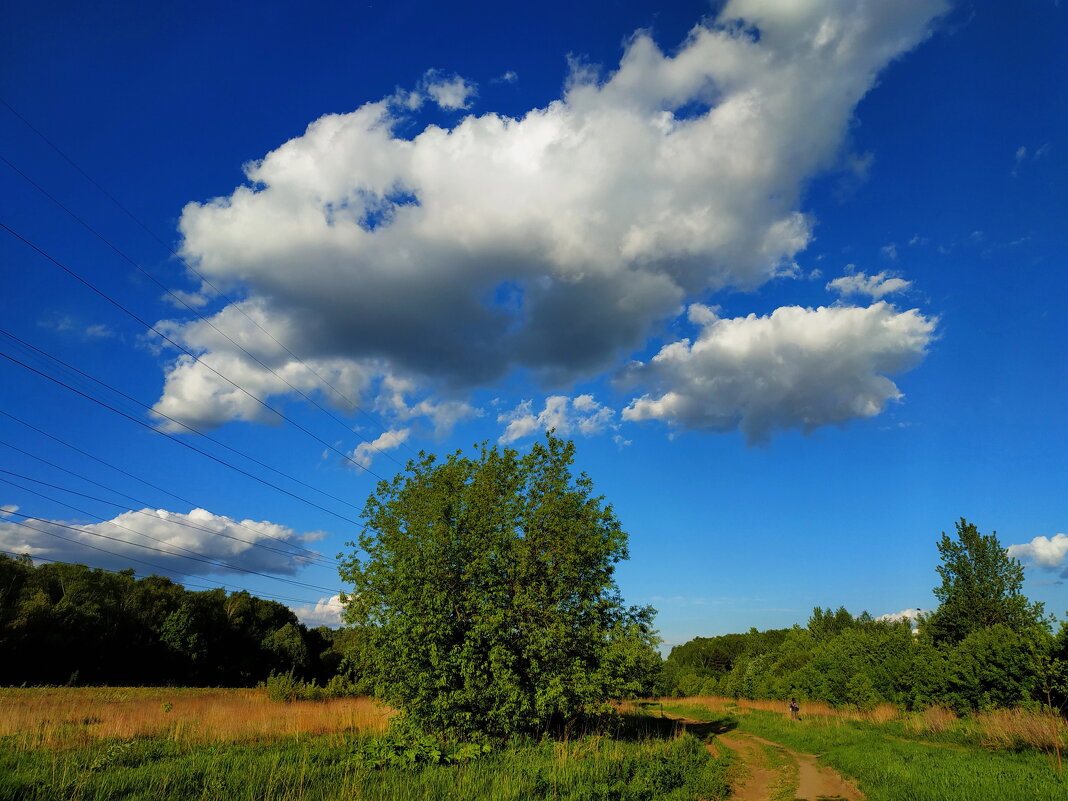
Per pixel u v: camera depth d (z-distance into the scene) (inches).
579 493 872.3
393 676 738.8
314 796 421.1
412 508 833.5
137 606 2832.2
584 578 842.8
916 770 585.9
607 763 564.1
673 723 1337.4
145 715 916.0
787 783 633.0
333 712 998.4
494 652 723.4
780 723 1395.2
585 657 817.5
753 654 3592.5
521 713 738.2
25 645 2128.4
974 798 449.1
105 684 2421.3
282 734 775.7
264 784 441.1
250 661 3112.7
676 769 624.4
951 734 920.9
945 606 1589.6
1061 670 869.8
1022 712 823.1
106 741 634.8
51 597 2541.8
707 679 3941.9
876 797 512.4
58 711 912.3
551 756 620.1
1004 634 1100.5
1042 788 474.6
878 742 916.0
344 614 815.1
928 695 1239.5
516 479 859.4
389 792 432.8
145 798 398.9
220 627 3090.6
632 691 845.8
